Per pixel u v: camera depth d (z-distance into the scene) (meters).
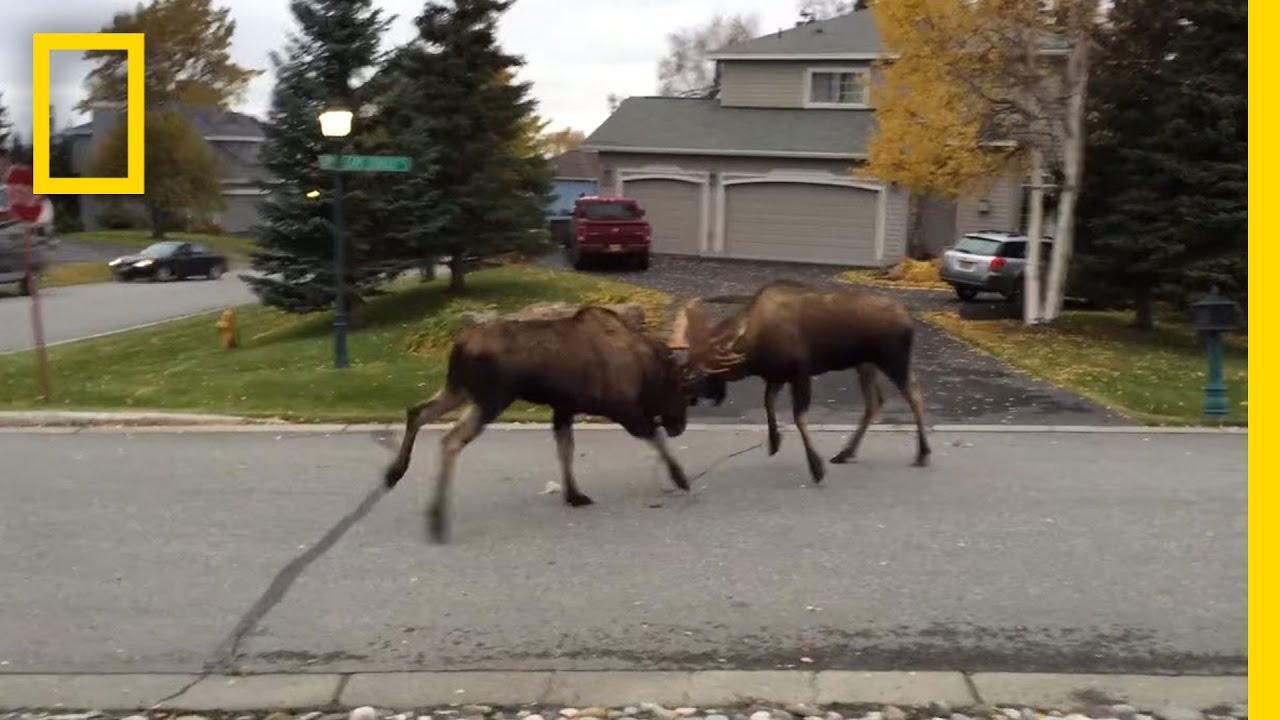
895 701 5.55
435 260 20.48
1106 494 9.50
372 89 19.52
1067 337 19.05
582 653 6.16
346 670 5.99
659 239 34.53
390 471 8.51
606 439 11.91
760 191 33.22
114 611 6.89
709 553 7.88
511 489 9.77
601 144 34.66
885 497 9.40
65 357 20.34
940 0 19.12
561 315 8.88
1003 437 12.03
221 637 6.46
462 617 6.71
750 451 11.30
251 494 9.70
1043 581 7.26
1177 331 20.30
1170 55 19.62
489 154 20.89
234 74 66.31
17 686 5.81
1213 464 10.69
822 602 6.89
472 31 20.58
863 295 10.15
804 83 34.72
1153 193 19.31
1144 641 6.28
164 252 41.28
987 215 31.72
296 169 19.06
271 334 20.58
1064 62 20.66
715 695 5.62
